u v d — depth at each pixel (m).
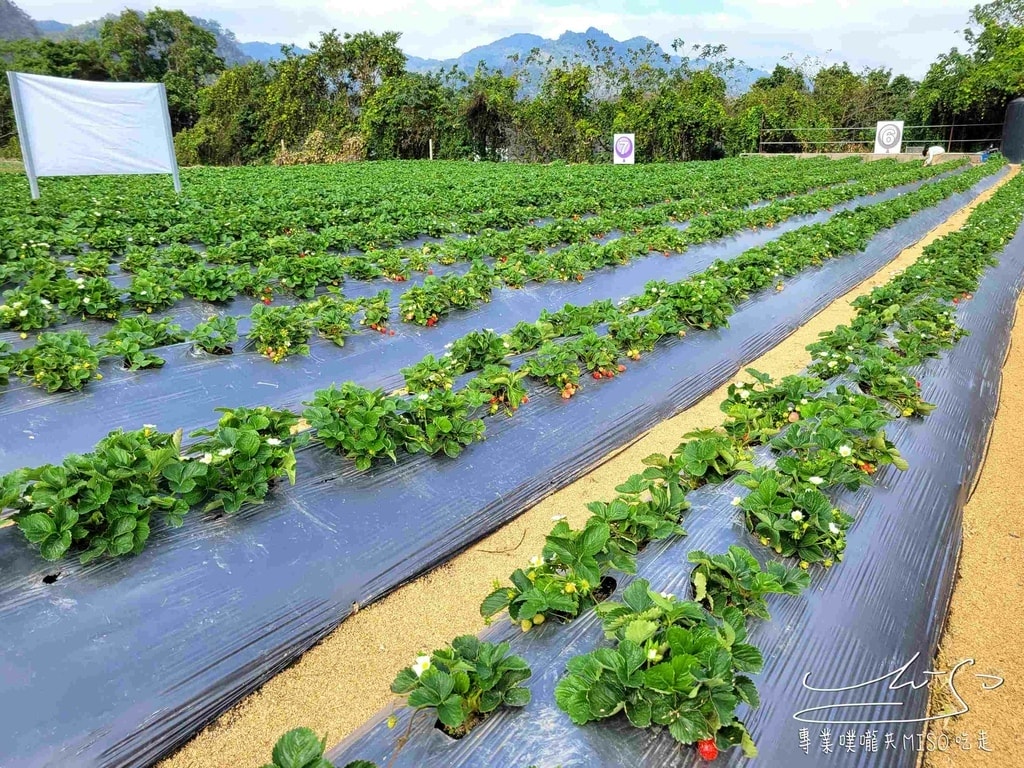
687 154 42.16
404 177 26.02
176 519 4.24
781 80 54.88
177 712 3.57
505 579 4.82
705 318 8.77
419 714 3.05
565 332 7.93
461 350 6.96
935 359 7.42
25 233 10.73
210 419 6.49
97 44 56.16
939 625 4.20
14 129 41.97
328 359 7.61
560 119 42.22
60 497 3.97
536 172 29.33
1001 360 8.66
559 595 3.40
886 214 16.62
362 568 4.58
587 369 7.21
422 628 4.36
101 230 11.44
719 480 4.79
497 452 5.82
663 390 7.51
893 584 4.17
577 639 3.36
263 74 48.62
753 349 9.18
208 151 46.59
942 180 25.31
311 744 2.55
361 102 45.50
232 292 8.89
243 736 3.63
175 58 59.81
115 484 4.24
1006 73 38.16
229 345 7.43
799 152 43.06
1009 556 4.96
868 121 48.03
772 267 11.11
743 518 4.31
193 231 12.13
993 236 13.20
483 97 42.31
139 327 7.17
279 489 4.80
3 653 3.43
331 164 37.84
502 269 10.16
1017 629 4.27
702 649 2.84
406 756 2.84
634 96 45.31
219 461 4.54
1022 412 7.37
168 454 4.39
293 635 4.11
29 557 3.91
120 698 3.46
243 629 3.98
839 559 4.08
